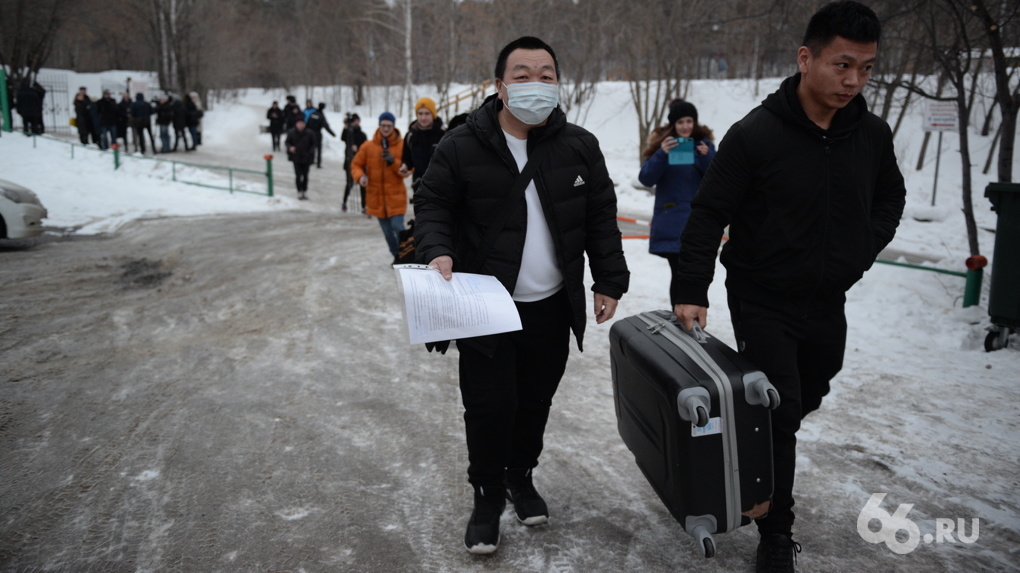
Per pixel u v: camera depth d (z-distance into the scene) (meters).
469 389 2.76
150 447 3.77
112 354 5.35
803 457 3.69
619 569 2.76
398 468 3.57
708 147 5.19
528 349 2.85
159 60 37.47
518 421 3.01
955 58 6.91
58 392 4.54
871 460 3.64
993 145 24.30
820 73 2.33
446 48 33.66
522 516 3.02
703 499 2.46
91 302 6.85
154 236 10.59
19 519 3.05
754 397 2.42
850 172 2.46
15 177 15.48
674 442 2.47
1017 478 3.46
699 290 2.61
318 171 22.34
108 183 15.92
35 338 5.65
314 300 6.73
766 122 2.49
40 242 10.02
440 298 2.46
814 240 2.48
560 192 2.70
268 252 9.10
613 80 39.34
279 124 27.80
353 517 3.11
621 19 24.95
